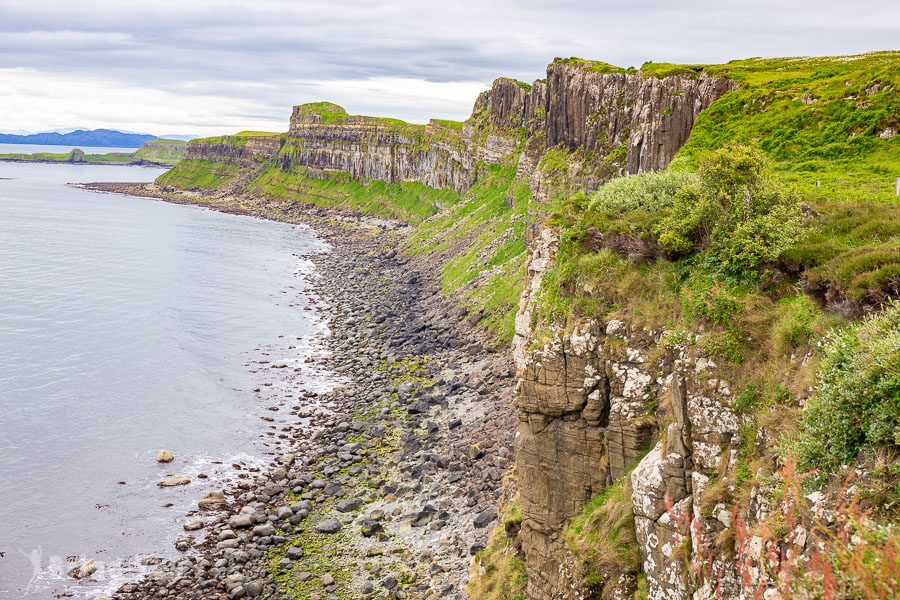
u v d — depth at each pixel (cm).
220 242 18688
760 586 1018
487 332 8238
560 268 2888
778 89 6162
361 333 9469
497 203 14262
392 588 3906
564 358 2650
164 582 4091
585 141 9750
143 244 17612
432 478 5128
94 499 4997
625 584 2261
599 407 2575
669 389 2306
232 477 5381
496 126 17875
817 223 2548
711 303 2267
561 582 2497
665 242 2533
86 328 9350
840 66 7038
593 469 2600
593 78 9775
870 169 4312
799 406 1858
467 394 6644
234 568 4203
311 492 5122
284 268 14950
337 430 6194
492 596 3052
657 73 8050
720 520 1908
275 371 7956
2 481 5169
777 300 2195
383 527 4578
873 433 1538
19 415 6334
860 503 1448
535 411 2728
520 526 3103
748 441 1959
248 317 10456
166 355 8356
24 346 8375
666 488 2138
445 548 4222
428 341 8475
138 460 5606
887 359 1570
